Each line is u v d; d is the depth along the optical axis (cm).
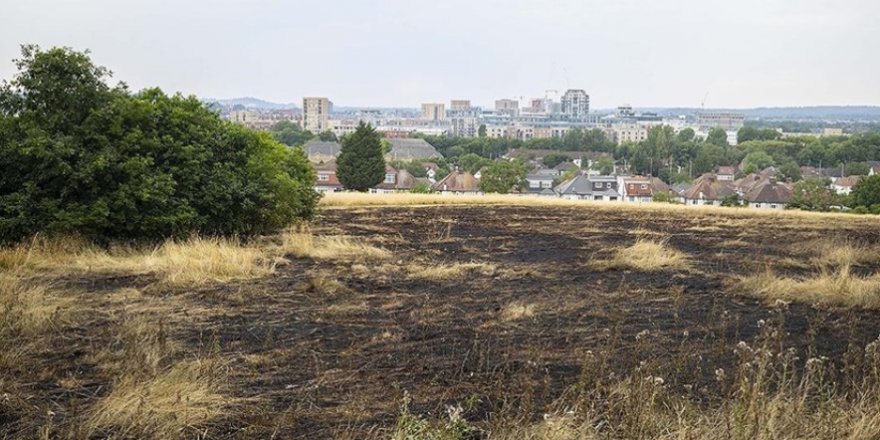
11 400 734
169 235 1753
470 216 3058
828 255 1959
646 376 737
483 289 1389
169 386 761
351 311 1168
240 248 1712
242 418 705
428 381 827
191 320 1087
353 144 7469
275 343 977
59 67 1772
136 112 1808
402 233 2391
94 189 1681
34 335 978
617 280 1516
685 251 2048
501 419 659
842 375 855
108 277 1395
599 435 650
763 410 648
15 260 1454
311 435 671
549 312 1191
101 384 799
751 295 1361
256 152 2047
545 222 2838
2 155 1650
